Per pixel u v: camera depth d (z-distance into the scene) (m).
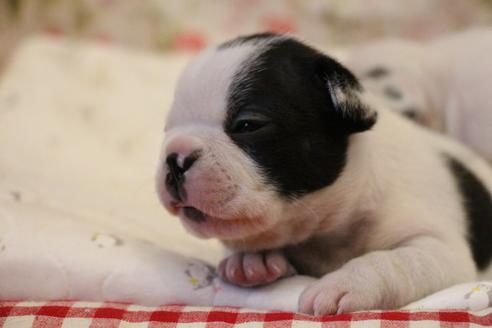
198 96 0.33
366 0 0.68
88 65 0.59
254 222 0.33
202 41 0.68
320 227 0.35
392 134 0.37
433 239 0.35
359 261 0.33
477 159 0.41
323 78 0.34
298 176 0.33
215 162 0.32
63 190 0.44
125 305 0.33
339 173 0.34
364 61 0.50
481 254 0.38
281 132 0.33
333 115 0.34
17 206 0.37
